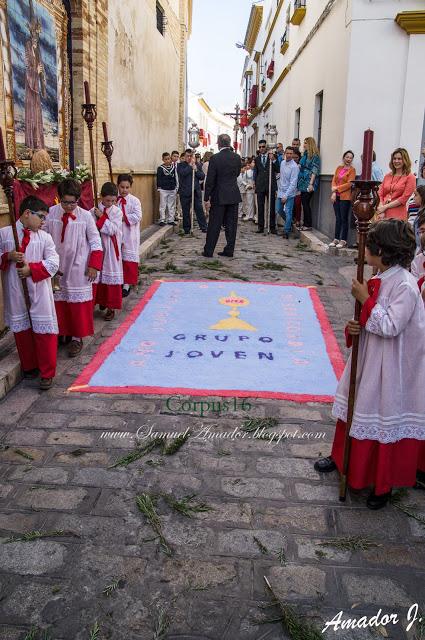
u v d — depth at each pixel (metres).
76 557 2.78
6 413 4.22
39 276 4.43
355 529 3.02
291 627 2.36
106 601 2.52
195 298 7.18
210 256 9.90
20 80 6.04
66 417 4.18
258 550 2.84
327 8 11.28
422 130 9.73
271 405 4.43
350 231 10.12
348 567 2.74
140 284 7.90
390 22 9.46
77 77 7.78
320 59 12.30
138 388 4.65
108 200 6.22
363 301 3.03
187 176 13.08
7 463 3.57
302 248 10.91
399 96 9.70
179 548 2.85
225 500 3.24
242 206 17.30
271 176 12.91
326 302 7.23
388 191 8.27
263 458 3.68
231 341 5.78
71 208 5.15
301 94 14.86
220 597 2.54
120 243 6.39
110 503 3.19
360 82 9.72
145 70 12.28
